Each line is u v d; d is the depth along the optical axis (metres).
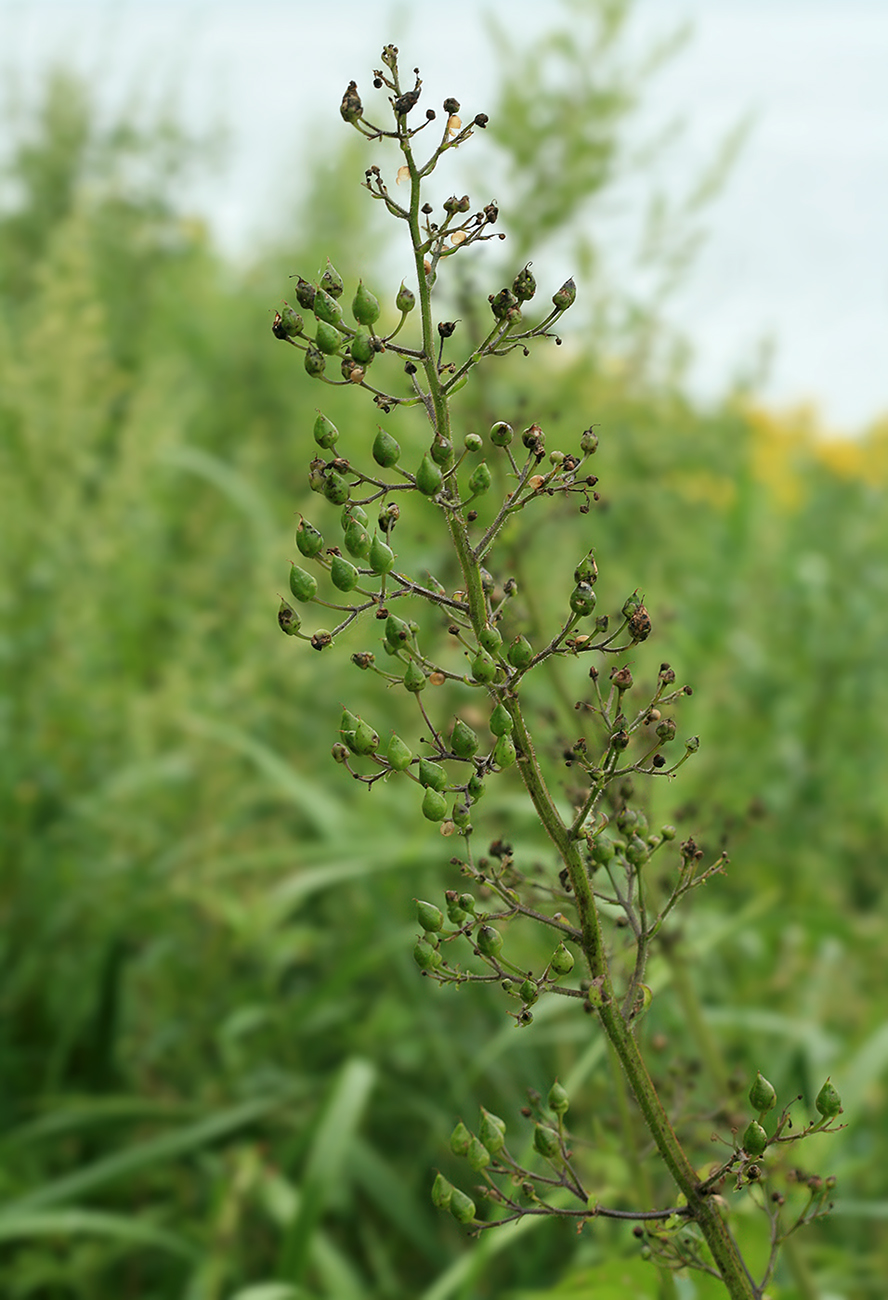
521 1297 1.89
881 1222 3.19
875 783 4.77
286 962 3.79
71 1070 3.70
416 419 3.93
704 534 5.30
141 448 4.34
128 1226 2.85
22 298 6.13
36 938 3.67
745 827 2.56
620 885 2.35
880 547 6.01
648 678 3.76
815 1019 3.62
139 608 4.70
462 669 3.13
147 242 6.64
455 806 1.15
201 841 3.73
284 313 1.09
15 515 4.04
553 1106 1.19
